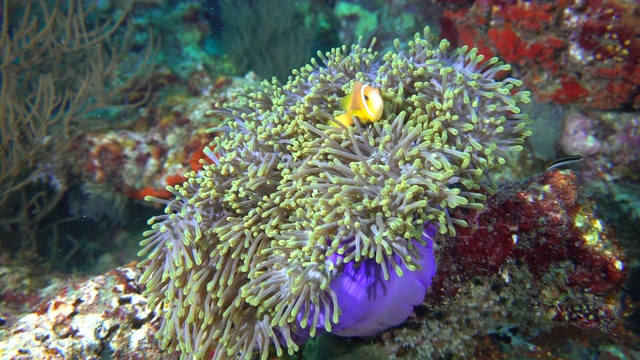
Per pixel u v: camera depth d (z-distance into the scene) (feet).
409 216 1.16
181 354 1.51
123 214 3.10
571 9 2.39
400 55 1.58
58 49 3.03
